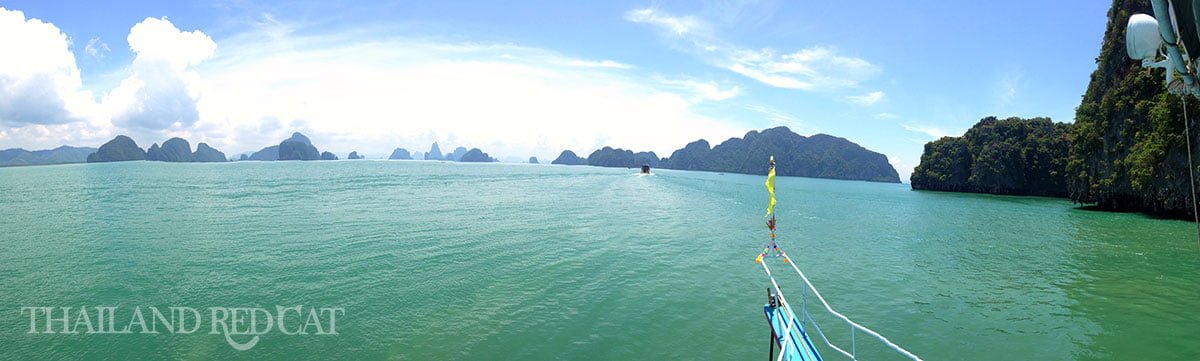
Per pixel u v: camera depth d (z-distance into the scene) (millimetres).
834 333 15812
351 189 67688
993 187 109125
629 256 26781
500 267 23578
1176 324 16719
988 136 115688
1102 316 17594
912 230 41188
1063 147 100188
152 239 29438
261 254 25609
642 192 77062
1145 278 23391
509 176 120875
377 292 19281
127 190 61406
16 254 25422
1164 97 49031
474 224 37406
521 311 17266
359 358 13445
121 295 18766
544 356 13656
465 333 15203
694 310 17641
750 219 45969
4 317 16391
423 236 31531
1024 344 14977
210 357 13500
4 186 66750
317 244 28344
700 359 13609
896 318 17312
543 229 35625
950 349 14617
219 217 38812
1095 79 65000
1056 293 20609
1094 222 48000
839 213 55250
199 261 24016
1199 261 27766
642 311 17453
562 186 87500
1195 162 45344
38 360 13359
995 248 32125
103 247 27062
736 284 21328
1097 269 25531
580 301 18469
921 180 133625
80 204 46469
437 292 19328
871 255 29141
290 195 57344
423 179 95938
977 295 20281
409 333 15156
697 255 27594
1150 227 43750
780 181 178625
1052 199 91750
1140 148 52906
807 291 20656
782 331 10617
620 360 13469
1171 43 6102
